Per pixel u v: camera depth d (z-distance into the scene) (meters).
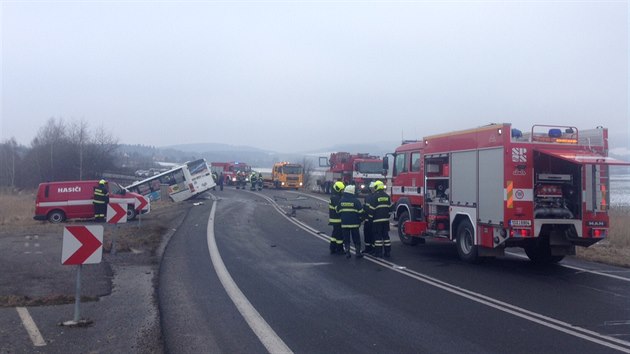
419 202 16.77
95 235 8.20
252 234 20.56
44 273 12.10
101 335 7.63
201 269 12.99
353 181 43.75
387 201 15.37
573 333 7.80
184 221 25.75
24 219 27.58
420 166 16.80
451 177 14.95
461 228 14.48
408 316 8.76
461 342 7.38
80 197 26.52
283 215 29.58
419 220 17.08
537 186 13.08
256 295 10.24
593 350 7.04
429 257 15.27
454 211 14.74
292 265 13.70
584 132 13.55
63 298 9.65
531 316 8.76
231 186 76.44
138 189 40.56
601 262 14.62
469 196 14.12
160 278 11.82
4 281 11.16
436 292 10.59
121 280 11.58
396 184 18.31
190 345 7.23
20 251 15.58
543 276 12.39
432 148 15.97
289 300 9.86
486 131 13.48
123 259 14.30
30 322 8.20
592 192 13.07
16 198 41.16
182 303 9.56
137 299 9.84
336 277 12.14
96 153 59.41
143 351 6.97
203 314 8.83
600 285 11.34
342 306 9.42
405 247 17.44
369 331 7.91
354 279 11.91
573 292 10.62
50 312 8.80
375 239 15.34
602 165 13.05
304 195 51.44
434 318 8.64
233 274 12.38
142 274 12.28
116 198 26.45
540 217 12.92
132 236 18.73
